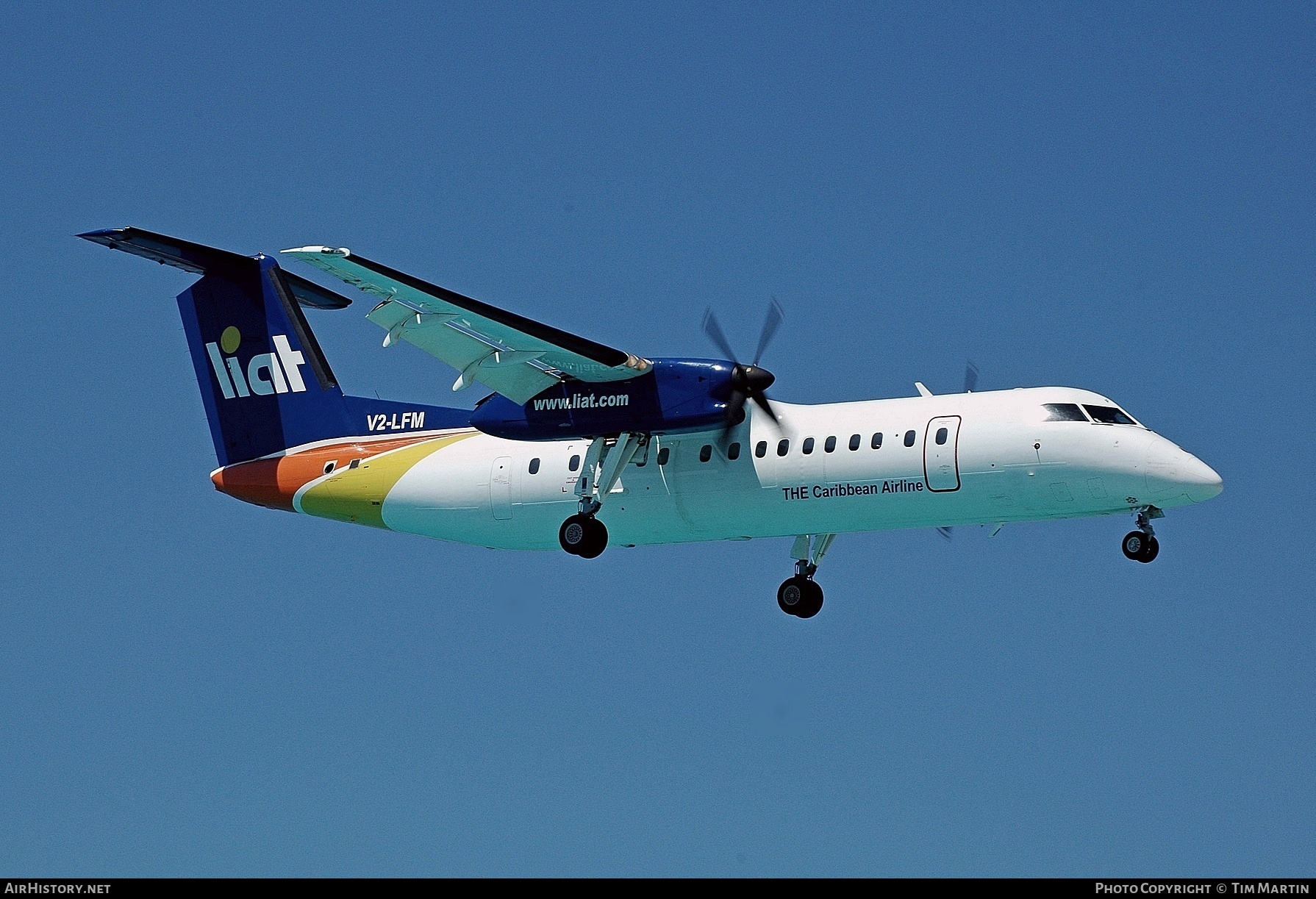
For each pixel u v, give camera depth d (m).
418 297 82.44
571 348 86.38
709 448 90.38
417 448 98.88
